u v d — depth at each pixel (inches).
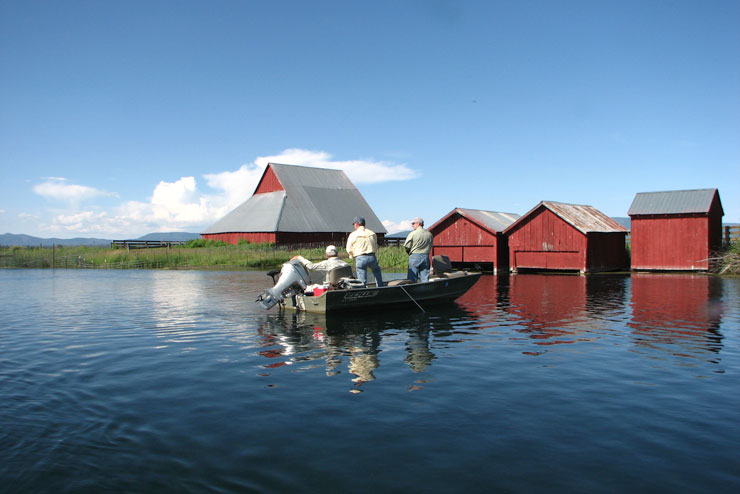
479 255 1063.0
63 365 254.7
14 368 248.5
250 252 1429.6
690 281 754.2
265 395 201.9
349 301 421.1
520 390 206.7
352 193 2368.4
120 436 159.5
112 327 371.6
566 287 675.4
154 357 272.1
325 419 173.9
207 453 146.9
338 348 292.4
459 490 125.3
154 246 1819.6
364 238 446.3
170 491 125.3
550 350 282.7
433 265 524.7
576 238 960.9
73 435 160.1
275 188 2236.7
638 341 306.7
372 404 189.8
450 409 183.8
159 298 573.0
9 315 437.1
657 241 981.8
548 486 127.3
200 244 1825.8
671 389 207.2
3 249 1646.2
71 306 500.4
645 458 142.8
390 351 283.3
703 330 341.7
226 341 315.9
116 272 1132.5
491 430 163.5
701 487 126.6
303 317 417.7
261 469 136.9
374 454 145.9
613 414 177.9
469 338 320.5
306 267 462.0
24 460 141.9
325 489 126.0
